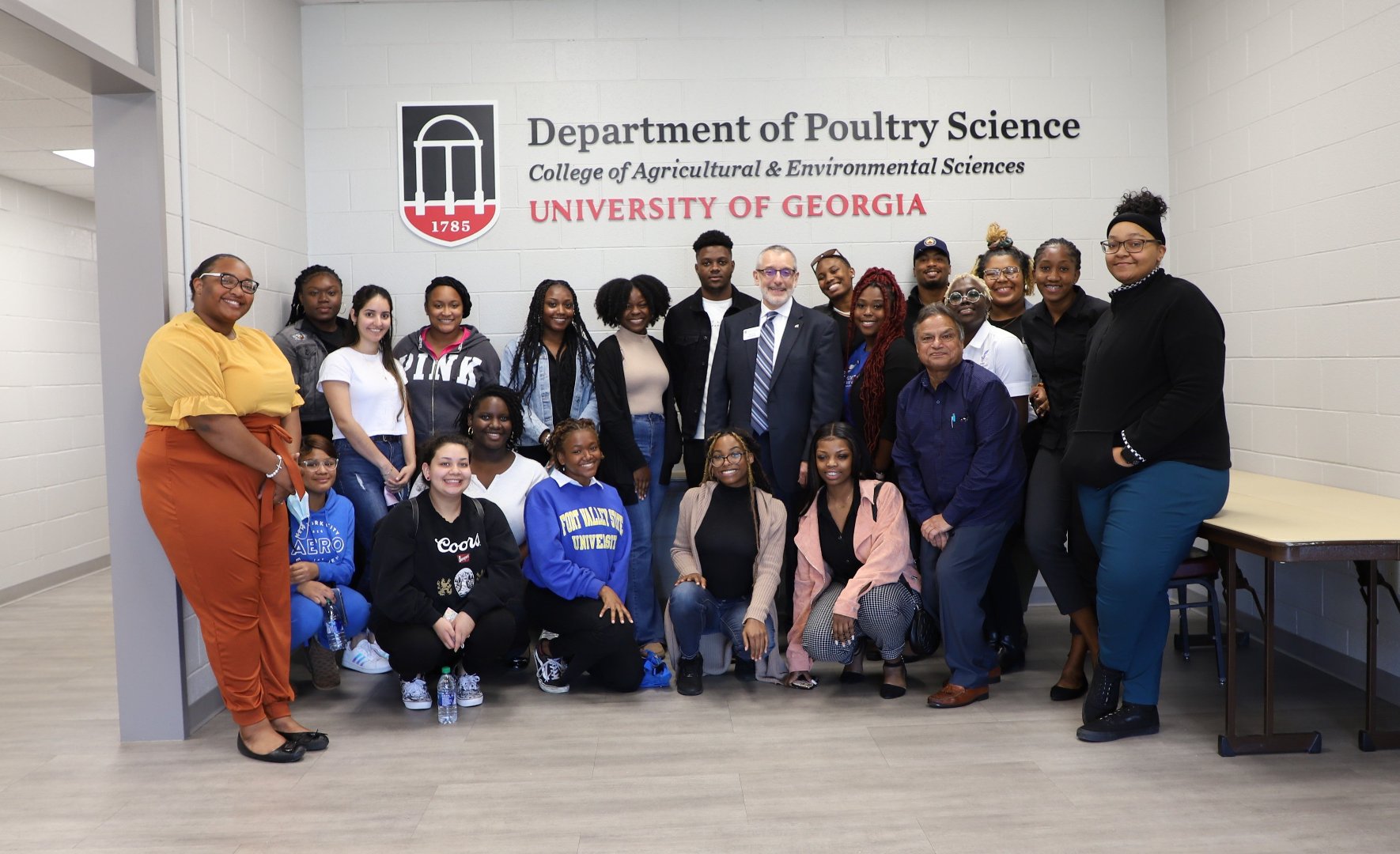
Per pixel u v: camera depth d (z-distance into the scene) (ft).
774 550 12.50
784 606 16.06
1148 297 10.01
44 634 16.15
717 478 12.78
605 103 16.71
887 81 16.80
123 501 10.94
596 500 12.65
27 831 8.73
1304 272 13.11
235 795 9.44
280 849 8.30
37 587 19.69
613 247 16.81
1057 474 11.78
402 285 16.75
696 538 12.62
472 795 9.35
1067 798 9.05
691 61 16.71
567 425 12.57
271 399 10.32
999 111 16.84
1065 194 16.94
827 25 16.72
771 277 13.37
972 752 10.23
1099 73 16.84
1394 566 11.41
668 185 16.79
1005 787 9.32
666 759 10.18
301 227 16.39
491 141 16.69
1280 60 13.57
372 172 16.66
